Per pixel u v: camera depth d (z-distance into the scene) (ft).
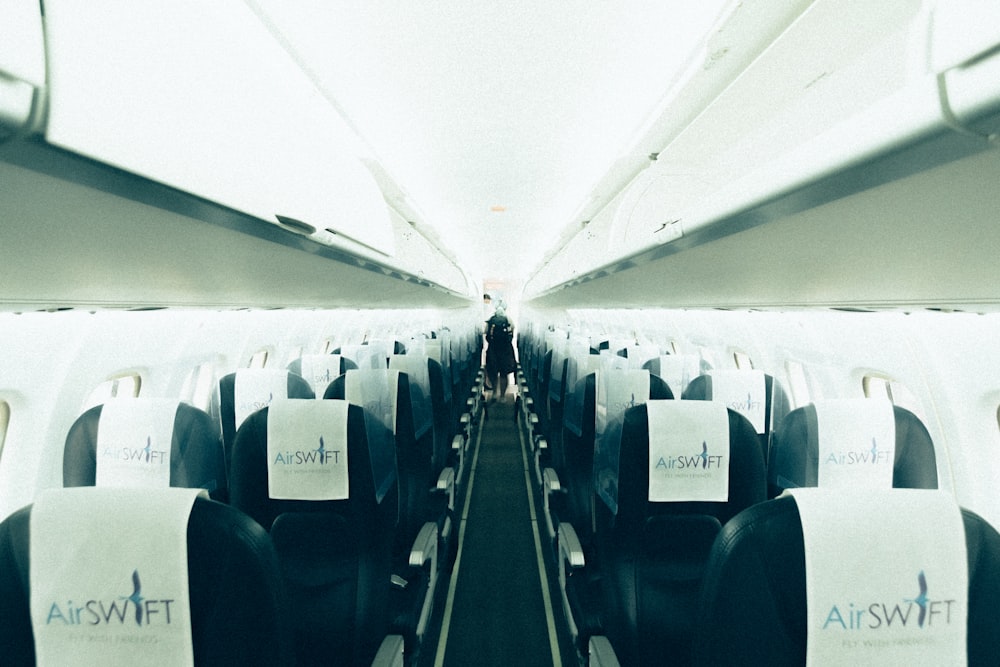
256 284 6.94
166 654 2.67
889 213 2.72
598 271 10.25
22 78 1.64
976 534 2.49
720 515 5.49
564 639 9.80
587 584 7.73
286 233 4.61
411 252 19.01
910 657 2.48
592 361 9.81
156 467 6.64
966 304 4.79
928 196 2.36
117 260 3.92
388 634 6.26
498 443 24.98
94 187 2.40
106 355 7.89
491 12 5.63
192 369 10.77
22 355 6.36
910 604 2.48
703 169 10.94
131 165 2.25
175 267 4.74
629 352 12.62
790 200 2.97
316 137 5.46
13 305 4.85
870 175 2.31
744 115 7.67
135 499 2.70
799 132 7.40
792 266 4.67
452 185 13.85
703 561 5.57
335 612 5.33
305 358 11.99
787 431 6.54
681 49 6.14
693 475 5.37
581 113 8.51
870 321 7.93
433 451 10.96
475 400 21.56
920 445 5.85
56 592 2.64
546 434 14.88
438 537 10.01
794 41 5.42
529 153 10.85
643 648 5.59
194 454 6.98
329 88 7.52
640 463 5.41
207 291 6.42
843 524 2.54
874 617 2.49
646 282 9.40
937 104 1.68
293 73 6.73
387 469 6.75
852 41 5.34
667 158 10.28
